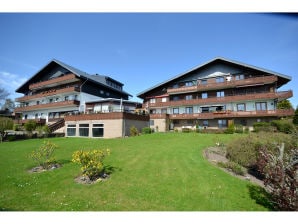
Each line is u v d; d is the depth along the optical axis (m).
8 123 23.05
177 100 35.47
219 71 32.97
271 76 27.31
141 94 39.62
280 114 26.30
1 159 12.52
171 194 6.76
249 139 10.96
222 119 31.53
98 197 6.63
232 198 6.50
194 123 33.91
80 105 35.62
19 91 48.62
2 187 7.69
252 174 9.43
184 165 10.02
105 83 42.56
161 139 19.70
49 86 41.78
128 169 9.57
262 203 6.20
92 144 17.98
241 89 30.98
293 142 9.48
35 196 6.82
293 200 5.14
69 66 39.28
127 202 6.25
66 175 8.99
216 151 13.90
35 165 10.88
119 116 23.92
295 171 5.43
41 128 28.00
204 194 6.75
